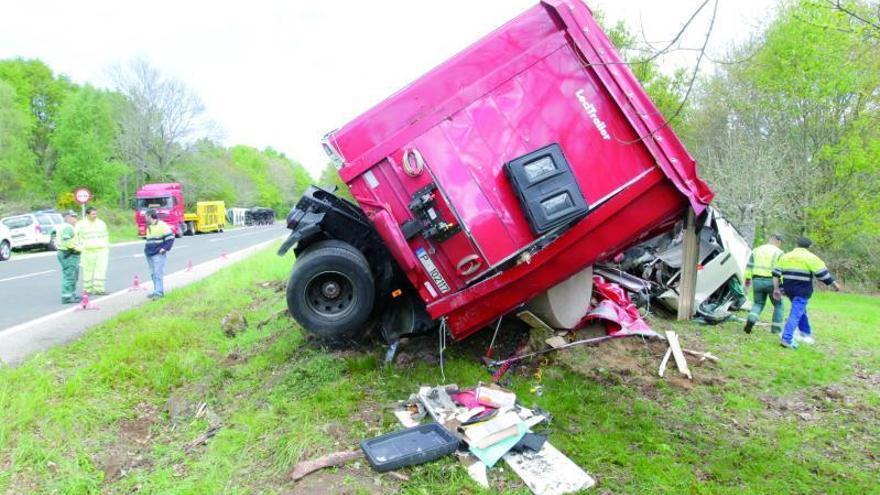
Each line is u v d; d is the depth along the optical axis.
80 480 3.70
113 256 19.17
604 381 5.31
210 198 60.03
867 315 11.03
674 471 3.74
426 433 4.02
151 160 52.53
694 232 5.01
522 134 4.72
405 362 5.44
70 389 4.86
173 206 32.66
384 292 5.51
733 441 4.29
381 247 5.46
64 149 39.56
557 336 5.92
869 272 19.22
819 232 19.02
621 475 3.69
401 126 4.80
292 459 3.78
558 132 4.72
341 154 4.84
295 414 4.42
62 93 49.59
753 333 7.89
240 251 21.77
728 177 18.09
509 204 4.70
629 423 4.45
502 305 4.96
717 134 20.56
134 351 5.86
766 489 3.59
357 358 5.46
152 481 3.73
